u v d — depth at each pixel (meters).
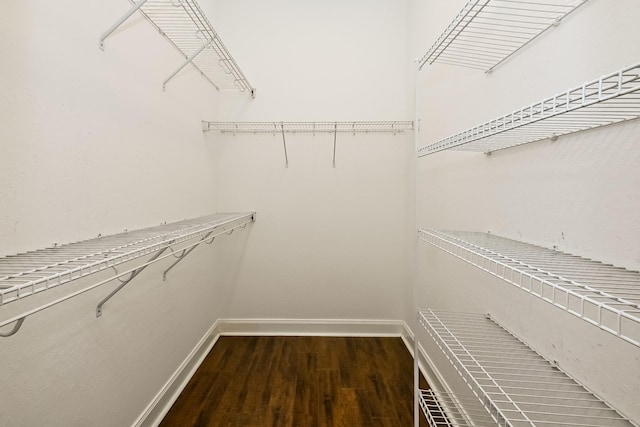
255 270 2.61
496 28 1.22
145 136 1.52
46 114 0.96
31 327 0.90
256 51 2.54
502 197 1.24
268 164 2.58
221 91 2.57
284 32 2.54
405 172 2.56
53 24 0.98
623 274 0.69
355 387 1.87
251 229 2.60
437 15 1.85
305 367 2.09
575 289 0.60
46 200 0.96
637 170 0.70
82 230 1.11
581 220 0.86
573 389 0.84
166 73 1.72
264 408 1.69
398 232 2.59
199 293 2.18
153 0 1.48
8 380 0.84
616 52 0.74
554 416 0.85
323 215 2.59
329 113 2.55
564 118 0.77
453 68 1.66
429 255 2.02
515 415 1.01
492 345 1.08
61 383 1.01
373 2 2.53
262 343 2.45
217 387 1.88
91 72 1.15
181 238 1.29
